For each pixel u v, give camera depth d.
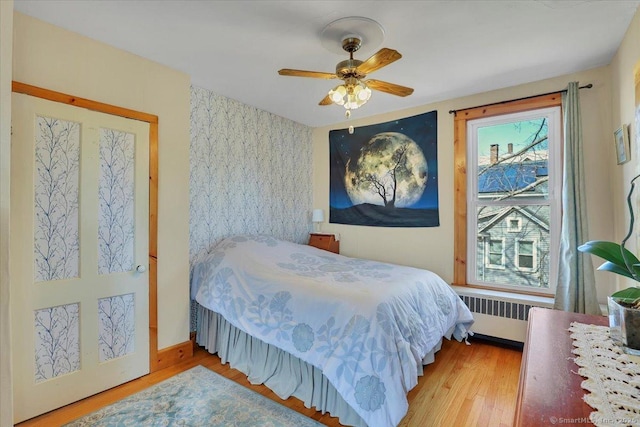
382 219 3.84
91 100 2.11
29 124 1.85
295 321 2.09
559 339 1.25
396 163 3.72
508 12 1.84
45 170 1.91
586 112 2.62
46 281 1.92
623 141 2.11
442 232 3.41
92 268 2.11
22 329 1.83
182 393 2.16
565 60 2.45
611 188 2.50
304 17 1.89
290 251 3.13
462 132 3.25
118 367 2.24
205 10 1.82
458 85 2.94
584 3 1.76
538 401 0.84
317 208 4.46
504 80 2.83
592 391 0.88
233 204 3.38
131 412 1.95
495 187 3.15
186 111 2.67
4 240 0.69
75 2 1.74
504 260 3.11
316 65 2.53
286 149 4.06
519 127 3.03
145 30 2.02
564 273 2.54
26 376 1.85
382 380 1.68
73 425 1.82
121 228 2.26
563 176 2.65
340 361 1.79
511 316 2.83
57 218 1.96
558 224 2.83
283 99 3.33
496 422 1.88
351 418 1.84
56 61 1.96
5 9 0.71
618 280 2.38
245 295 2.43
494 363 2.60
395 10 1.82
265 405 2.04
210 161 3.13
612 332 1.25
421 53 2.32
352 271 2.67
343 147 4.20
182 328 2.64
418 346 2.03
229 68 2.58
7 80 0.70
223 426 1.83
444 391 2.20
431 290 2.51
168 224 2.54
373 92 3.11
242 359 2.47
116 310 2.23
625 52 2.09
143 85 2.38
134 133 2.32
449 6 1.78
